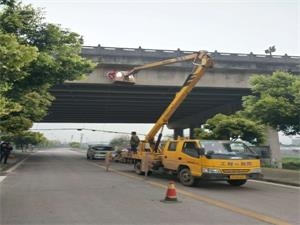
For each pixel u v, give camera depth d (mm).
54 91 43438
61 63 19141
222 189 17203
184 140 19203
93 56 40312
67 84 40156
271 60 44219
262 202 13430
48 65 18359
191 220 10336
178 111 61562
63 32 19859
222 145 18281
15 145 92000
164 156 20531
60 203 13000
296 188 17703
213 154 17328
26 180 20422
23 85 19078
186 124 70312
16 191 15992
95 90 43406
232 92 45656
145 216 10844
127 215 10992
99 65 40312
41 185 18156
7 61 11789
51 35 19016
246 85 43562
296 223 10023
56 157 54594
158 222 10102
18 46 12109
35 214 11141
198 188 17516
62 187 17391
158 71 41844
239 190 16875
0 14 15430
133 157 24766
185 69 42094
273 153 41438
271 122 25203
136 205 12617
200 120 63969
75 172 26047
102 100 49969
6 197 14320
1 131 33906
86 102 51531
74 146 174750
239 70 43500
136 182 19672
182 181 18578
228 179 17188
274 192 16188
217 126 33875
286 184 19234
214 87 43062
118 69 40781
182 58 24828
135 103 52469
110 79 40375
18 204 12797
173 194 13516
